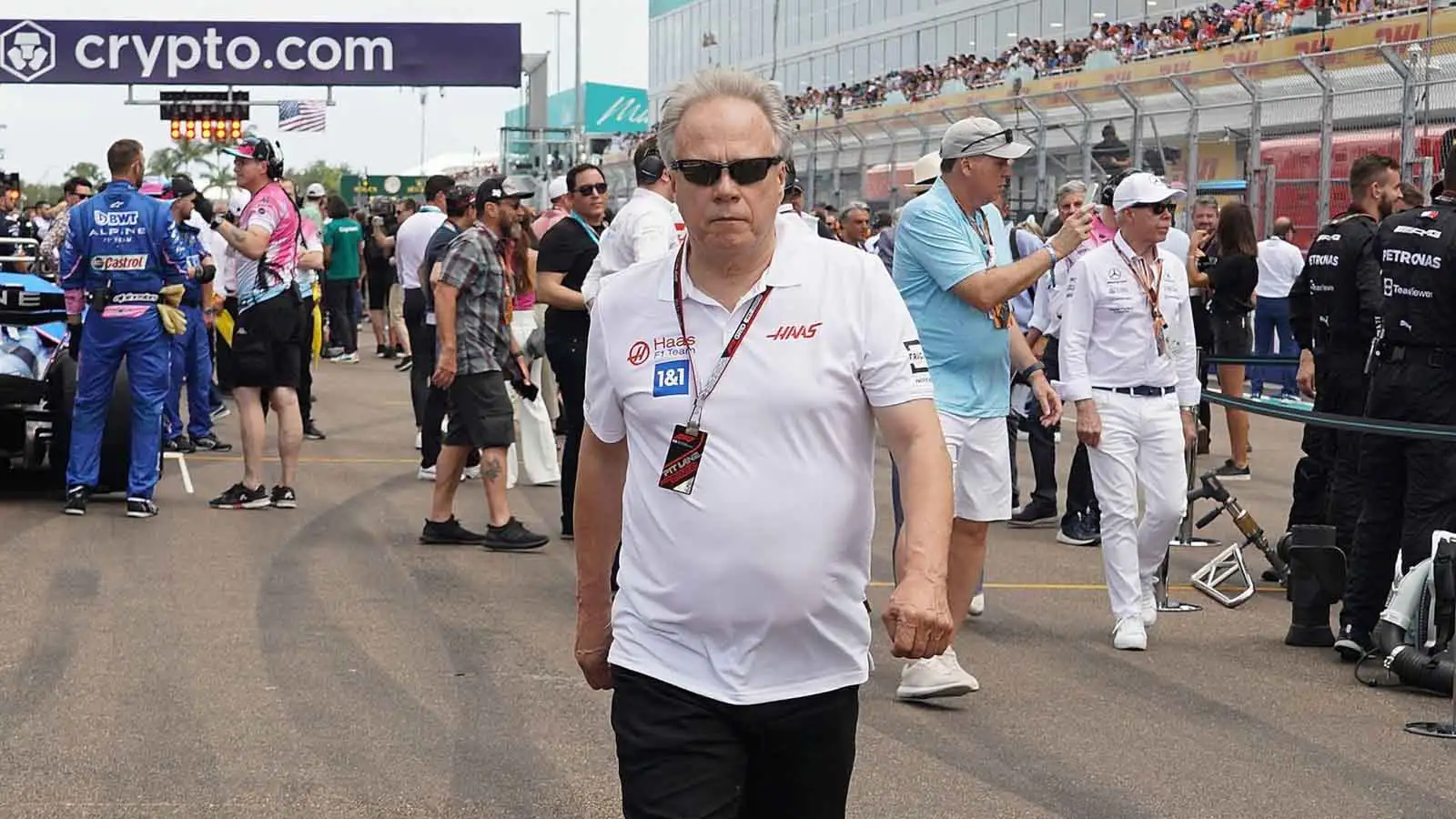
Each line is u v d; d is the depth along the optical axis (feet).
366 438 48.24
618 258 26.32
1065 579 29.84
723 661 10.60
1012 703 21.39
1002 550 32.86
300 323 35.17
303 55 112.98
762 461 10.52
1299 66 55.26
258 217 34.24
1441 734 20.16
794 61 159.74
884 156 80.07
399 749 18.79
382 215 80.79
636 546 10.84
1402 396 23.06
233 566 29.04
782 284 10.60
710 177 10.39
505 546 30.83
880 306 10.68
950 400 21.21
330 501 36.37
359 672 22.08
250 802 16.96
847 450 10.69
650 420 10.73
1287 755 19.26
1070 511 33.68
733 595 10.52
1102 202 34.55
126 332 33.35
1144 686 22.36
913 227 21.21
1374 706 21.53
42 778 17.57
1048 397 23.26
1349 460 27.58
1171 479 24.59
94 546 30.58
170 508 35.01
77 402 33.78
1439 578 22.09
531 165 133.08
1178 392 25.26
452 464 31.12
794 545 10.50
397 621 25.13
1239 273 41.93
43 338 35.27
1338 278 28.50
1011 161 21.11
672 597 10.63
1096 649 24.47
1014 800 17.44
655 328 10.78
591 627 11.94
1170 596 28.55
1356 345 28.48
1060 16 114.11
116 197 33.17
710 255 10.57
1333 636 24.99
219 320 35.14
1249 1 82.79
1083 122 64.03
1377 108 52.49
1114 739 19.79
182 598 26.40
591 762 18.45
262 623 24.76
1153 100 60.90
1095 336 24.40
